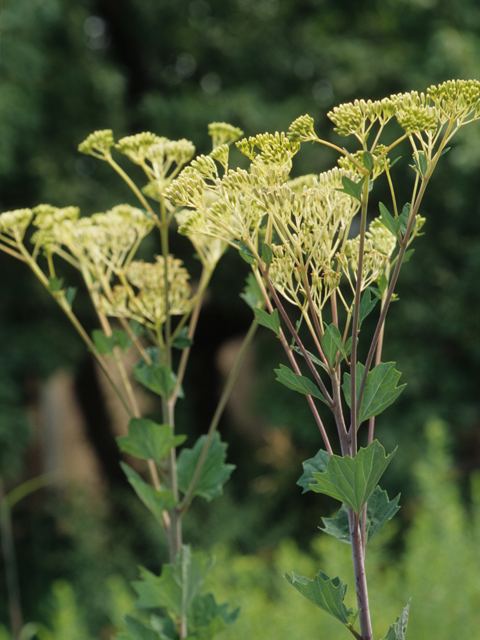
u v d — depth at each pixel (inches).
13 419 205.2
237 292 249.3
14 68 193.6
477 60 210.1
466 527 129.6
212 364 309.3
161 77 255.4
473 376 222.1
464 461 231.9
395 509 31.0
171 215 45.2
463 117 27.7
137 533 249.9
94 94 217.0
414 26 229.9
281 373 29.2
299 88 241.0
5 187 211.9
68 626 111.7
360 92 223.1
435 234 223.9
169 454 46.7
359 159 29.6
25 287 212.4
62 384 319.0
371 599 105.2
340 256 31.2
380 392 29.1
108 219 50.3
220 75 241.3
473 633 99.1
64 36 221.3
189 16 243.3
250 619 106.3
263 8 248.2
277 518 261.7
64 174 213.3
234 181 29.6
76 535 239.9
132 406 48.7
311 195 30.5
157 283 48.2
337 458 26.9
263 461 279.6
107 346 48.4
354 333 27.6
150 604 43.9
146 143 44.7
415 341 216.4
